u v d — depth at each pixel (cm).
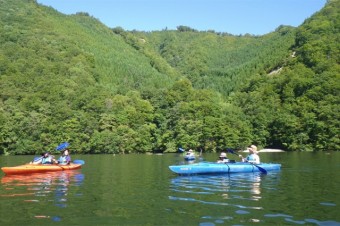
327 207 1316
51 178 2238
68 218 1164
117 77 11350
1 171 2695
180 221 1125
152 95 8881
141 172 2636
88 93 7894
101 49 13250
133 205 1363
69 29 13575
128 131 7081
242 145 7412
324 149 7175
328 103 7612
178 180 2119
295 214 1209
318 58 9500
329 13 12350
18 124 6606
